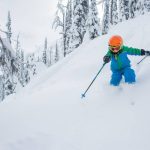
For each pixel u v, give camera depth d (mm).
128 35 9547
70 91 6734
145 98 5152
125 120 4805
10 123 5707
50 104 6223
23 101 6918
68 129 5082
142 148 4086
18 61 10828
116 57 5762
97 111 5395
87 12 30469
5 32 10602
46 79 10195
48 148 4738
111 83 5996
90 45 10328
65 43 40344
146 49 7738
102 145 4434
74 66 8844
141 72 6191
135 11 29938
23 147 4879
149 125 4457
